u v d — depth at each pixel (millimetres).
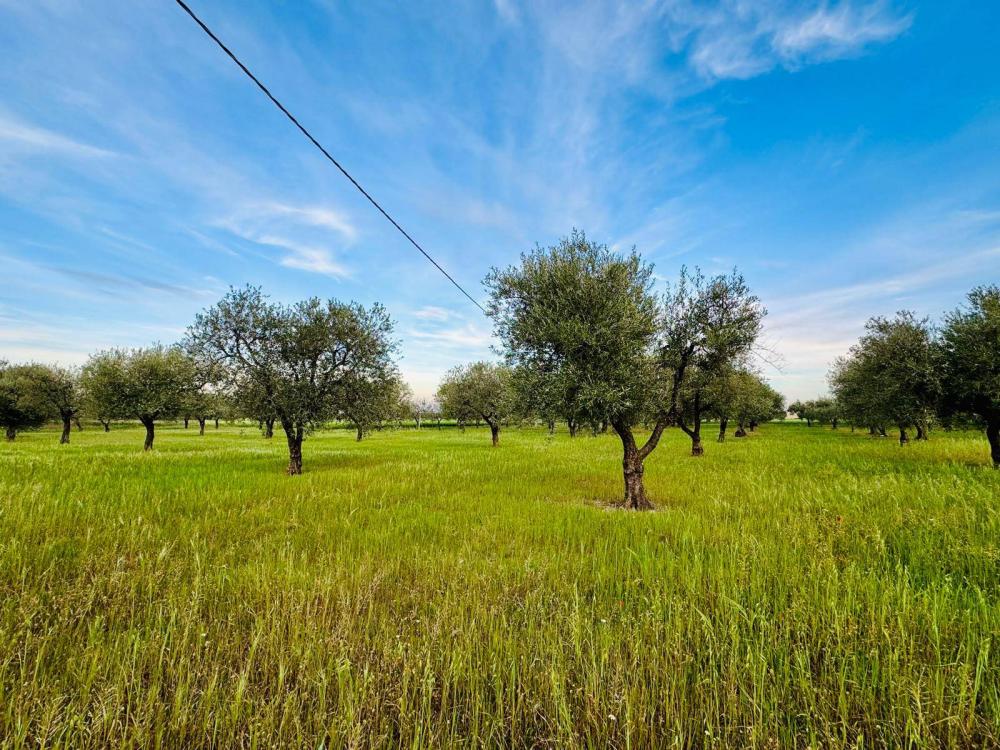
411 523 8430
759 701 3096
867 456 19797
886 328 17266
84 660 3379
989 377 14602
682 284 12070
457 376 44062
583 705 3133
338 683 3230
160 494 10367
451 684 3395
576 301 11414
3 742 2660
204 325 17266
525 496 11758
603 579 5387
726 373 12367
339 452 27188
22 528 6875
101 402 29141
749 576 5215
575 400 10922
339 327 18250
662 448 29250
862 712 3105
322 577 5129
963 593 4898
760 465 17906
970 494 9266
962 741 2812
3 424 42656
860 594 4656
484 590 5000
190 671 3311
